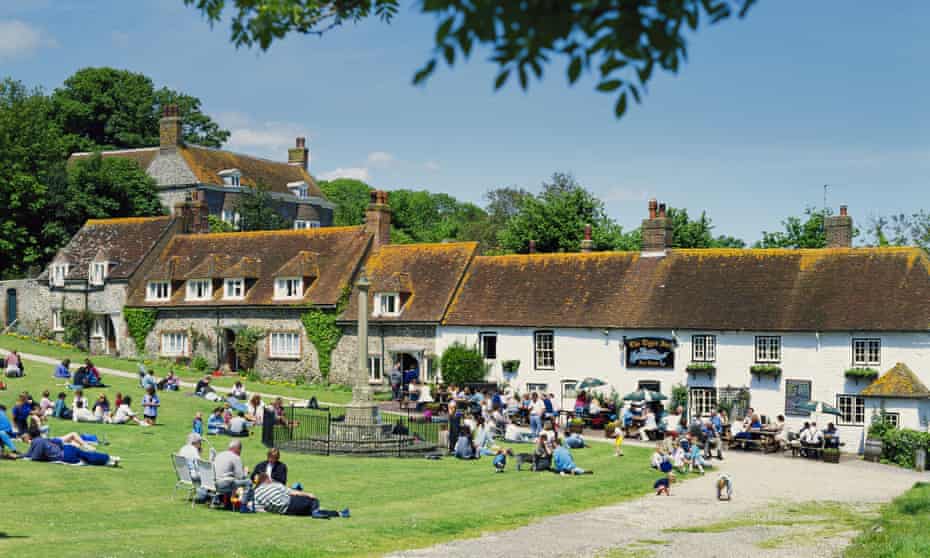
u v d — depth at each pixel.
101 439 32.62
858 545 19.48
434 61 6.27
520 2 6.04
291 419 37.00
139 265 64.31
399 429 35.88
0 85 80.25
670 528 21.83
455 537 19.69
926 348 42.22
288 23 10.30
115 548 16.03
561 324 50.00
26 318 68.69
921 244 79.69
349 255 59.31
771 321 45.56
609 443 40.28
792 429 44.66
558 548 18.69
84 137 100.44
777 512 24.98
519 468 31.39
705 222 75.12
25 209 75.75
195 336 61.06
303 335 57.41
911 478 34.16
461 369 51.47
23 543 16.14
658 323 47.75
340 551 17.50
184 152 86.75
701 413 46.66
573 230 72.25
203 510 21.20
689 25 6.30
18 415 30.44
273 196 91.75
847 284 45.78
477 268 55.88
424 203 145.50
